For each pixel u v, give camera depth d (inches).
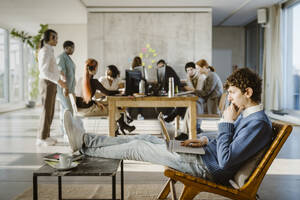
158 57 293.0
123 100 123.5
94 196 81.0
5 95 359.9
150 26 292.2
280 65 269.9
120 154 69.2
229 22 377.7
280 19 270.2
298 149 144.6
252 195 55.8
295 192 86.3
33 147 147.1
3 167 111.4
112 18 292.2
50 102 149.8
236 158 54.8
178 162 63.3
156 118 241.0
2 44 354.6
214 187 56.9
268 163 54.2
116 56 294.0
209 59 292.0
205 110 164.6
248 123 56.7
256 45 355.6
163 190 78.5
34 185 54.2
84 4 282.2
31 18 338.0
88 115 147.1
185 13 291.1
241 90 56.8
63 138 171.0
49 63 144.7
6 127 219.1
